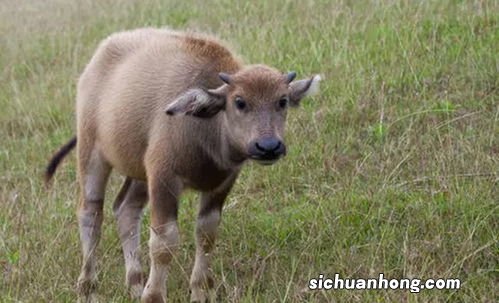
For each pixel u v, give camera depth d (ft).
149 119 63.36
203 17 133.08
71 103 109.29
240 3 135.74
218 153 61.11
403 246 65.82
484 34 102.53
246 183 81.25
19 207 80.84
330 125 88.43
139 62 66.13
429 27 106.52
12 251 72.43
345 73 97.96
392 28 107.24
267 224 74.38
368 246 67.62
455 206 70.23
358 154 83.46
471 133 81.76
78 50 130.93
